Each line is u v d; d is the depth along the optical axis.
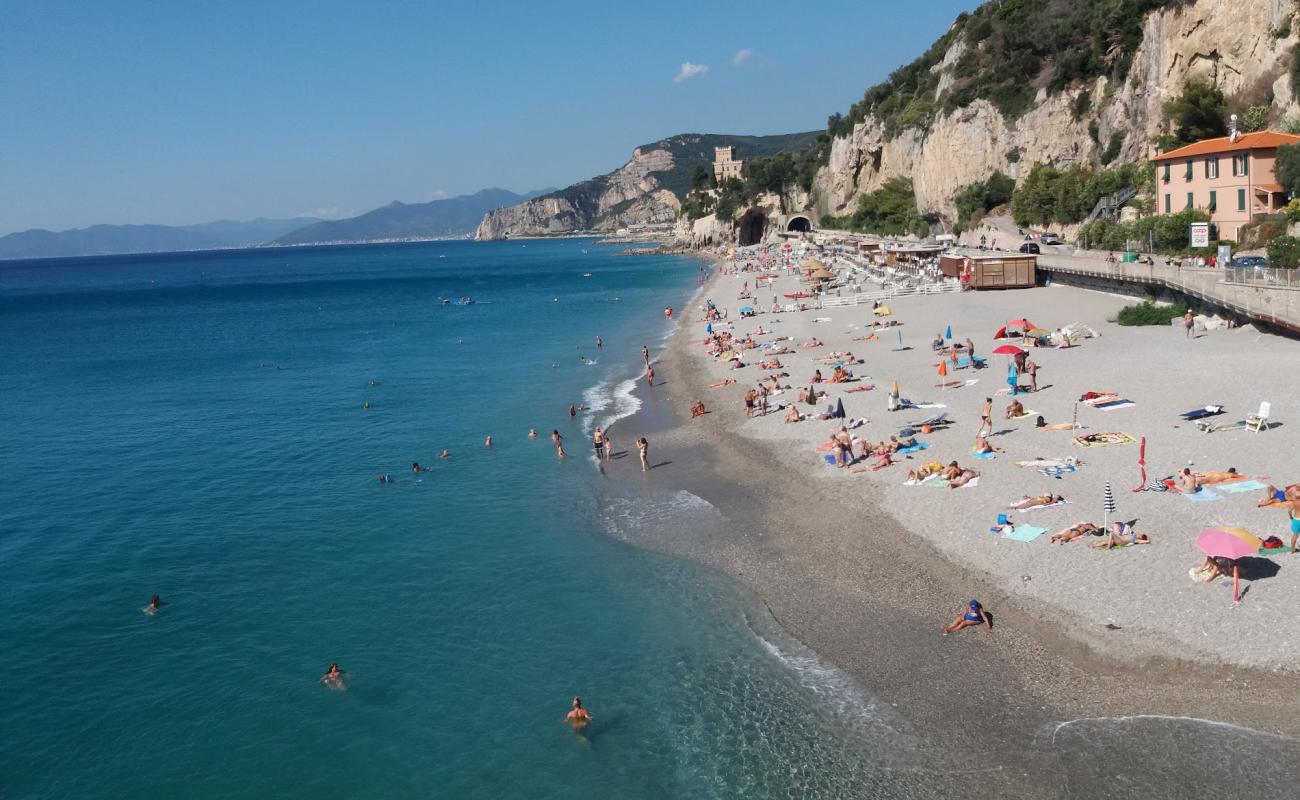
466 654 25.06
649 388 57.50
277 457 45.75
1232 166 66.50
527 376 65.31
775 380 50.59
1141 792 17.56
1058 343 52.03
